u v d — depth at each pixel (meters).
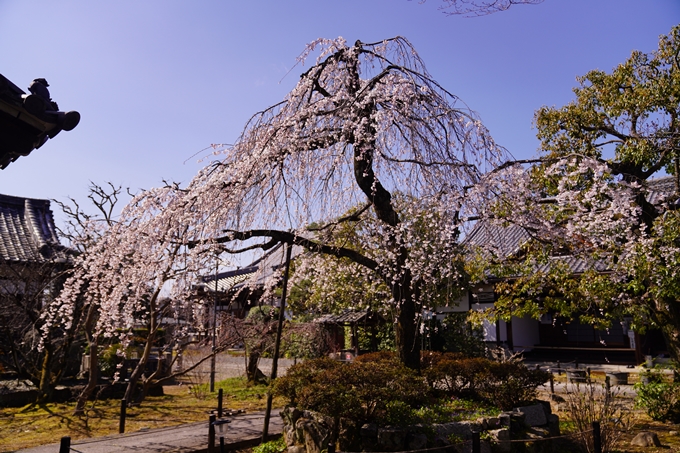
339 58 6.52
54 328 10.12
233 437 6.54
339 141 6.03
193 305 10.13
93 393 10.74
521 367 6.49
